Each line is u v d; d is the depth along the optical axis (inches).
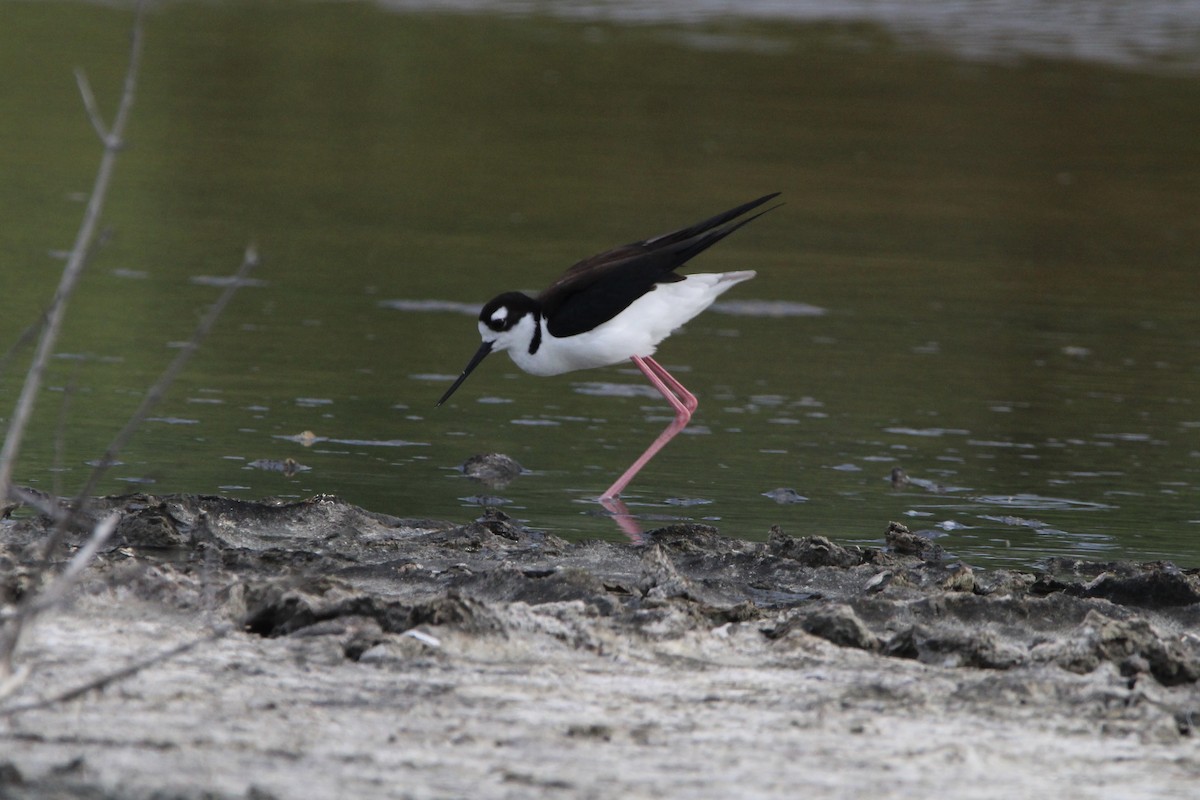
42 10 1397.6
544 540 373.4
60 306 230.4
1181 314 707.4
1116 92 1237.1
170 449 451.8
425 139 1035.9
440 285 692.7
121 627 279.4
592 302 462.3
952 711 258.7
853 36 1417.3
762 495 439.2
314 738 231.5
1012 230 863.7
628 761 230.4
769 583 349.4
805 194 919.0
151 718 235.3
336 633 281.3
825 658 286.2
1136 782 230.7
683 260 467.8
